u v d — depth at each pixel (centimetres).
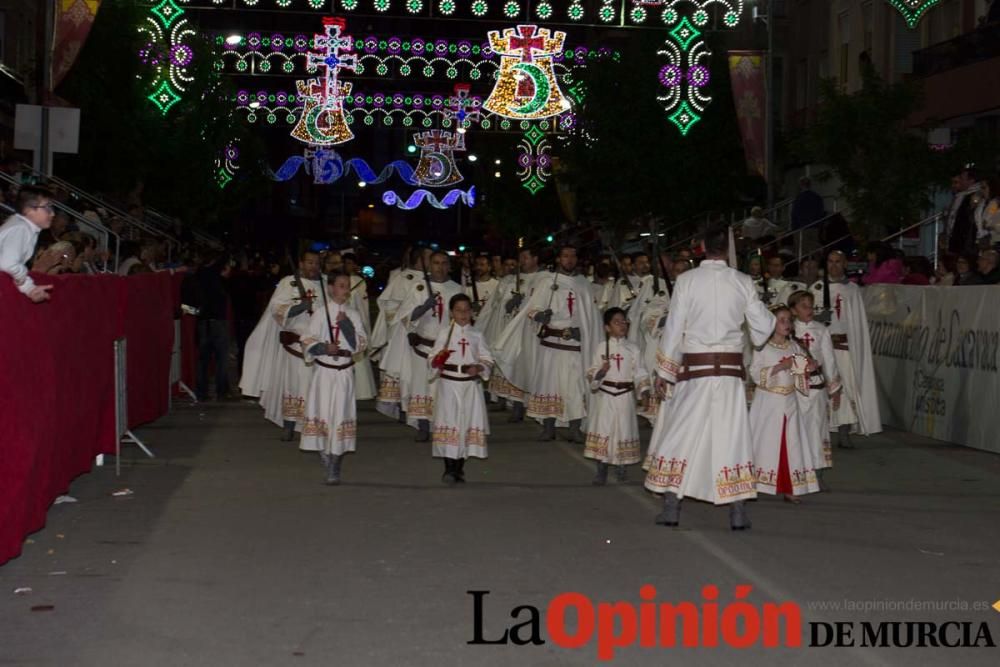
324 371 1185
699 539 941
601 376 1188
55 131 1830
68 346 1068
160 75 2925
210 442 1485
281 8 2495
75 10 1934
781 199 3925
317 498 1107
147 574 810
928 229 2728
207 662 629
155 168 3388
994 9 2662
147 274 1566
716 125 3300
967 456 1431
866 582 809
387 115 3984
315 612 722
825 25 3772
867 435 1559
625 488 1184
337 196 8912
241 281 2372
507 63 2898
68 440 1077
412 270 1620
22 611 720
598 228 3341
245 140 4812
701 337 977
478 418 1190
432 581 797
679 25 2528
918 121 2886
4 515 813
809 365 1107
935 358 1592
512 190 5116
